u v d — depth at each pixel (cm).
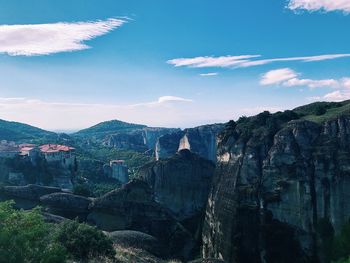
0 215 1877
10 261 1756
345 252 5997
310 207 6544
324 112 7819
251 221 7069
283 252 6594
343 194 6309
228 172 8119
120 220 7300
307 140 6912
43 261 1898
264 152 7394
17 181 13450
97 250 2866
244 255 6950
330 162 6531
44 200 6894
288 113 8062
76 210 7006
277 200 6850
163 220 7806
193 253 8400
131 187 7738
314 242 6412
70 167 15800
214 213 8181
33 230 1898
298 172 6744
